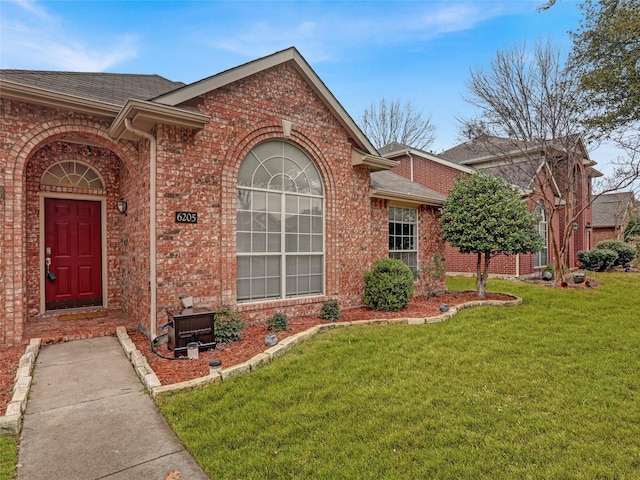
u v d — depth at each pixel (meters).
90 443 3.30
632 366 5.13
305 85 8.01
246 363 4.90
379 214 9.98
